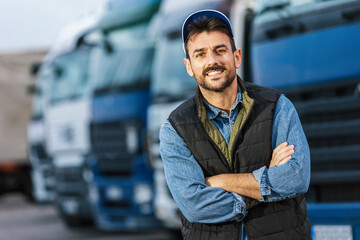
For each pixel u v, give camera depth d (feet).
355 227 10.41
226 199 6.90
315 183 13.96
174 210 20.92
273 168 6.86
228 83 7.02
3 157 43.47
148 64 24.13
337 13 14.02
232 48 7.14
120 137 24.53
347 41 13.79
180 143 7.24
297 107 14.38
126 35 25.08
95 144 25.67
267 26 15.47
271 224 6.94
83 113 26.76
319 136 13.97
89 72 26.99
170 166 7.27
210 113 7.25
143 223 23.86
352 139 13.56
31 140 35.24
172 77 21.09
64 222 31.19
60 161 28.35
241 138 7.04
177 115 7.29
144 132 23.75
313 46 14.34
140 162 23.82
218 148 7.07
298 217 7.05
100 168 25.54
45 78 33.60
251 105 7.04
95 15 27.35
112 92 25.04
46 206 45.98
